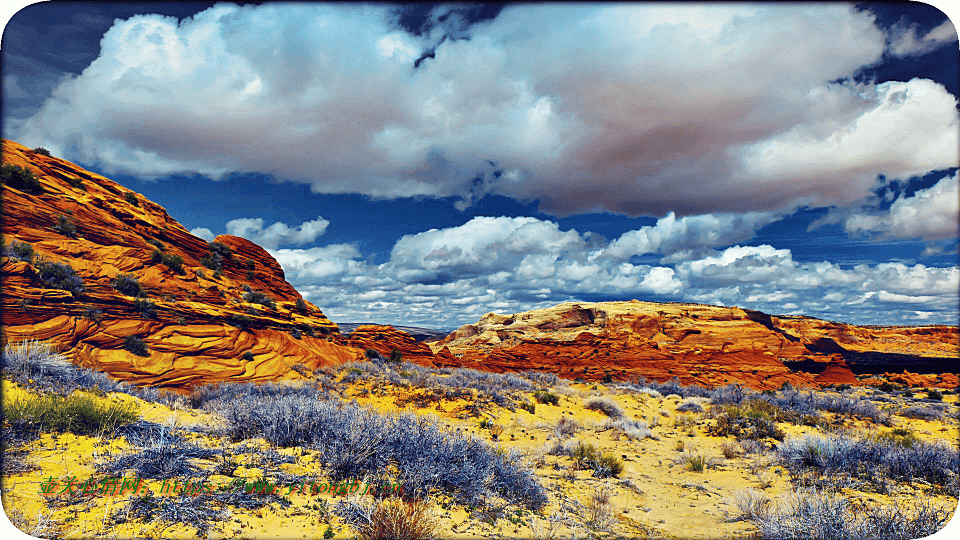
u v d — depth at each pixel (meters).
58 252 21.44
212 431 7.42
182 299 26.16
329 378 24.22
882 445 9.13
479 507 5.65
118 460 5.05
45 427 5.68
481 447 7.20
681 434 14.23
